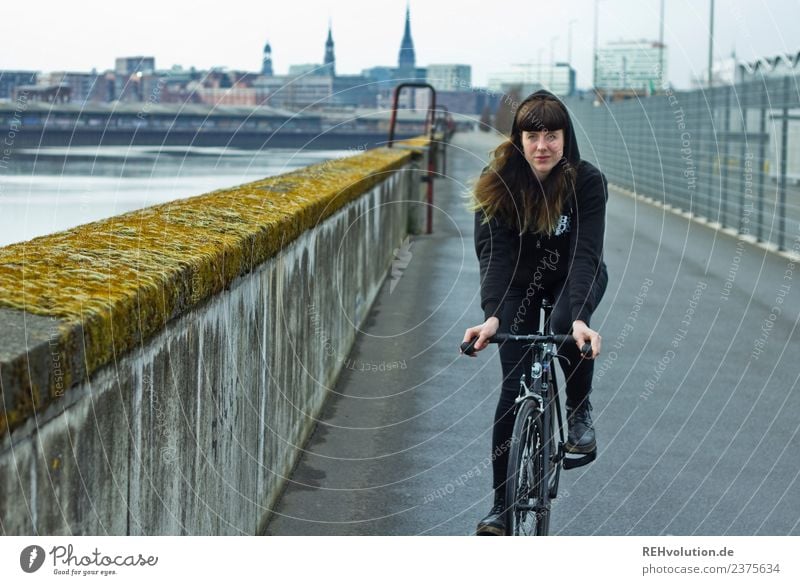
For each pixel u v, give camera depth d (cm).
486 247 445
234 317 385
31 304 222
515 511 412
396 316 1030
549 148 426
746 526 489
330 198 658
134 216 411
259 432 447
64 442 214
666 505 516
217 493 367
